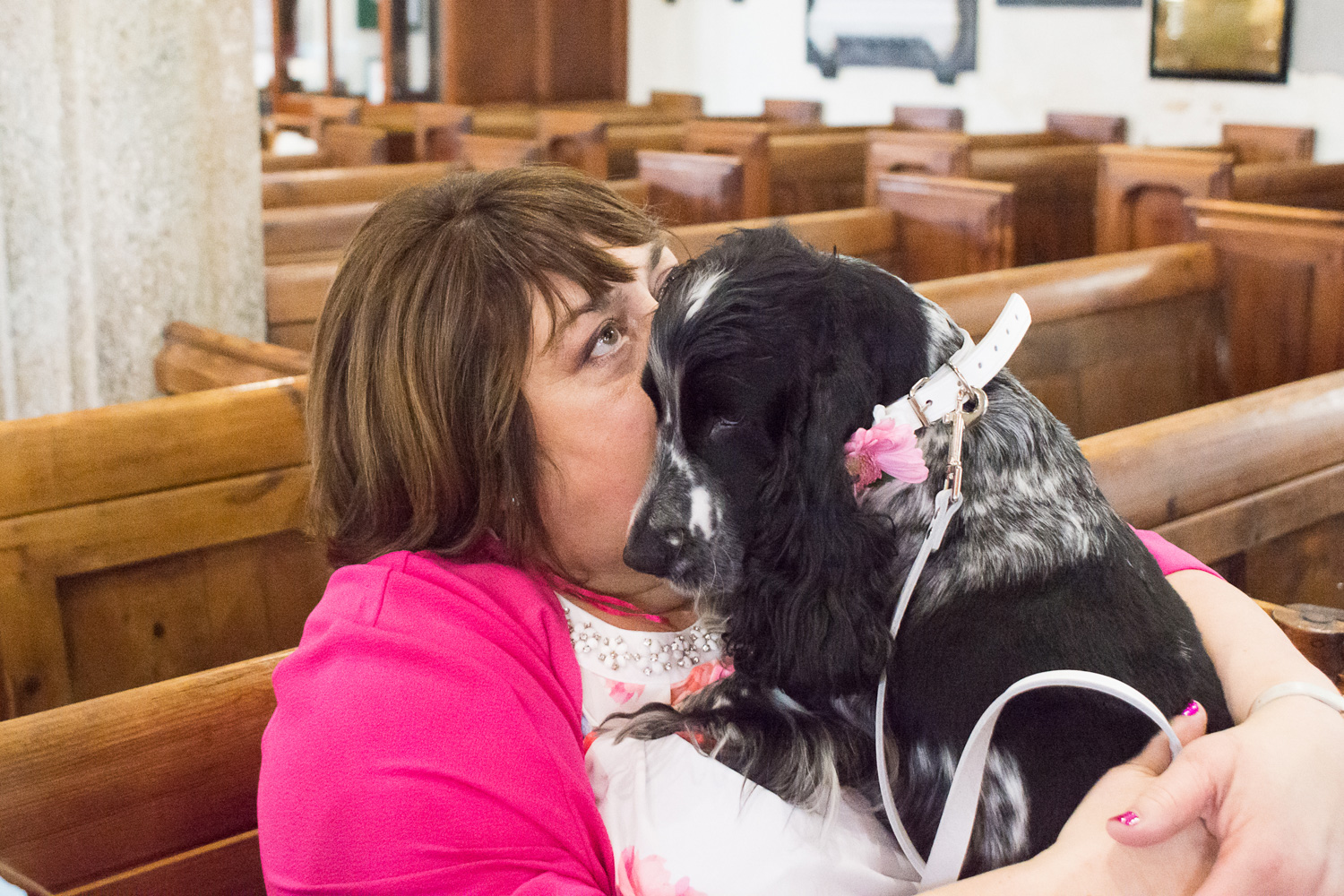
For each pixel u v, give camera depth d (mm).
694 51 11133
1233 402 2260
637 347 1169
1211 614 1208
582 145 7125
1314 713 1014
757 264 1053
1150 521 2068
